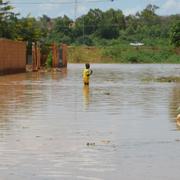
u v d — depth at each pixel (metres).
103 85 40.78
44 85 40.41
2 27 69.69
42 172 12.19
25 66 67.12
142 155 13.93
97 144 15.43
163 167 12.62
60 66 82.94
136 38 154.00
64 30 156.25
